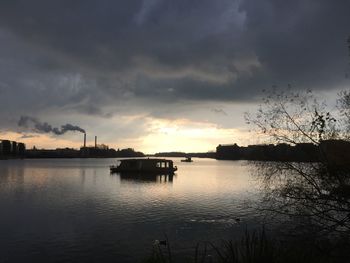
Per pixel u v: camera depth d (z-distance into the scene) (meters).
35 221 41.06
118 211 47.47
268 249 8.95
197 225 37.78
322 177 16.84
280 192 17.83
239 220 38.53
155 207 50.59
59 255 28.31
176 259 25.83
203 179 107.38
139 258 27.38
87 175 124.56
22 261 26.94
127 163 126.00
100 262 26.66
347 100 17.28
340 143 16.95
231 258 9.12
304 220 17.11
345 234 15.56
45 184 89.56
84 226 38.12
